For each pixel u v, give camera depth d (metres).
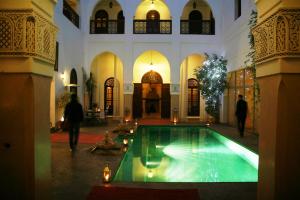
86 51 20.77
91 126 17.11
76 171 6.84
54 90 14.36
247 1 15.00
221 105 19.62
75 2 19.44
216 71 18.69
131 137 12.95
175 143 12.93
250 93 14.73
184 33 21.25
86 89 20.66
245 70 15.45
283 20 3.11
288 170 3.22
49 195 3.67
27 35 3.13
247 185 5.80
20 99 3.22
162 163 9.12
